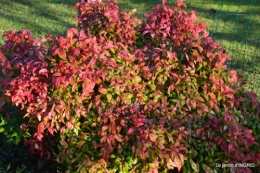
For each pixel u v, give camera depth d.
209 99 3.47
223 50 3.64
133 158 3.10
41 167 3.72
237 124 3.33
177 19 4.03
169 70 3.55
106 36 4.07
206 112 3.39
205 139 3.22
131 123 3.16
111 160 3.15
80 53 3.32
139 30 4.17
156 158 3.01
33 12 9.07
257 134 3.55
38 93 3.32
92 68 3.32
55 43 3.54
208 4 9.95
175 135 3.12
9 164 3.81
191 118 3.32
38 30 7.92
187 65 3.56
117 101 3.33
